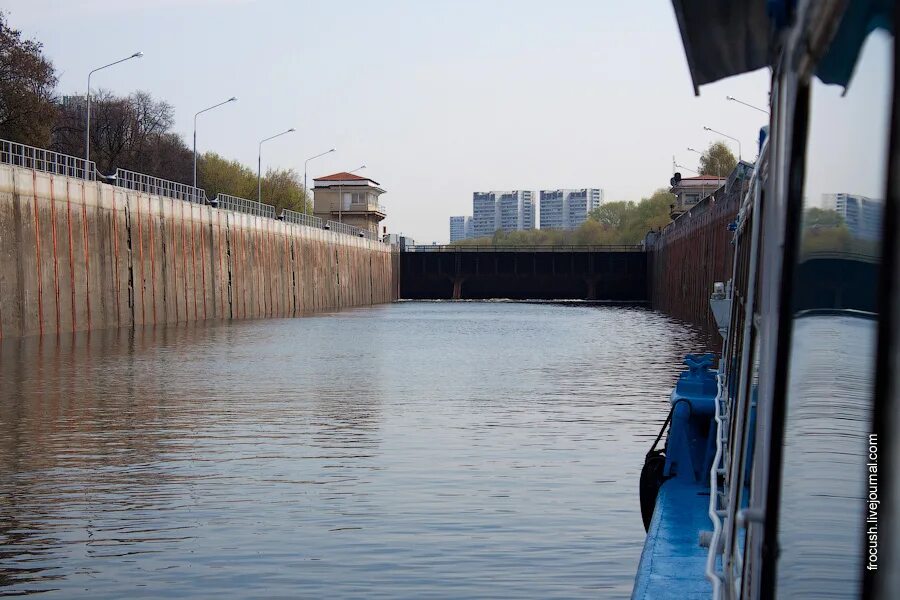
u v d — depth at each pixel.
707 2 4.11
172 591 11.45
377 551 12.95
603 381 34.09
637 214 185.00
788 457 3.01
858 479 2.16
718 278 59.44
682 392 11.11
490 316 87.44
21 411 25.66
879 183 1.95
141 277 61.75
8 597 11.26
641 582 6.64
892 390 1.89
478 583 11.67
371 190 137.50
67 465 18.64
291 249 94.81
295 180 144.25
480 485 16.88
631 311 99.56
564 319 81.56
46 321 49.66
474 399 28.89
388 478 17.50
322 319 80.75
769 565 3.20
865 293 2.08
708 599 6.27
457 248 134.50
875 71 1.98
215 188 129.38
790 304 3.02
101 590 11.48
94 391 30.03
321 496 16.06
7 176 45.56
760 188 5.55
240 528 14.13
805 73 2.77
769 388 3.40
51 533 13.88
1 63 66.12
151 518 14.66
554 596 11.21
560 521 14.42
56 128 93.75
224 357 42.56
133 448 20.42
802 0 2.80
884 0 1.93
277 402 27.97
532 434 22.31
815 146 2.64
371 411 26.22
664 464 10.61
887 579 1.91
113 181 59.72
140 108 107.00
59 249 51.00
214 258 75.25
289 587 11.57
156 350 45.03
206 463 18.84
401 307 111.19
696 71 5.37
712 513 6.21
